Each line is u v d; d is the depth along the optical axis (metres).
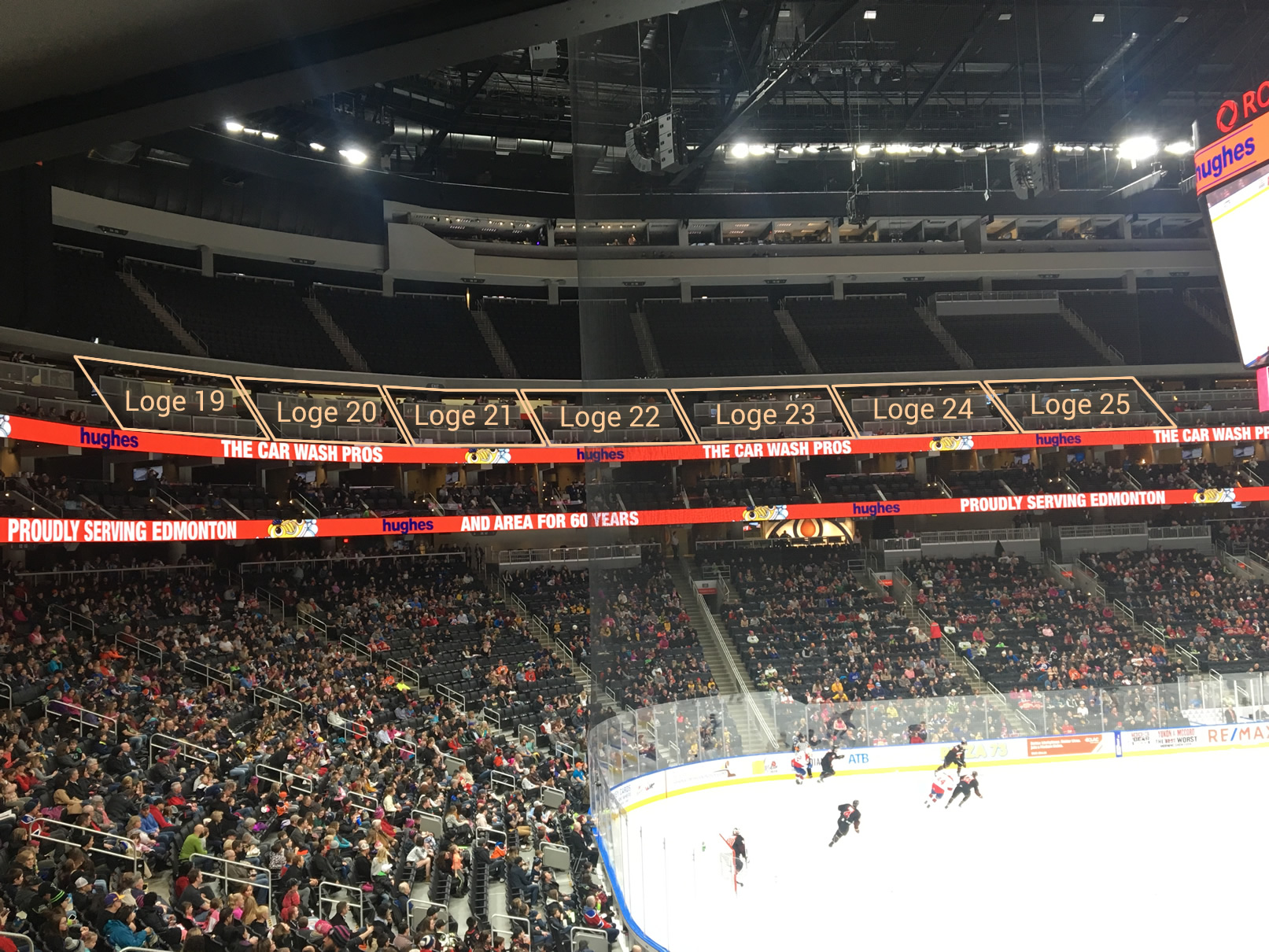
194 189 38.06
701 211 45.88
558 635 34.22
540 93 40.91
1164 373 45.00
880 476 42.75
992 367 45.75
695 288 48.81
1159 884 16.55
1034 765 26.56
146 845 13.86
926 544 40.41
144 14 2.55
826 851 19.41
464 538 40.00
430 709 26.69
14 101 2.98
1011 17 32.19
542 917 15.50
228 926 11.33
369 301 44.09
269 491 38.88
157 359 32.38
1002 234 49.56
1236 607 36.59
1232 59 29.02
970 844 19.81
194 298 38.25
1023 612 36.75
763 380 43.22
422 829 18.97
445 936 13.45
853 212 43.72
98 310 34.53
